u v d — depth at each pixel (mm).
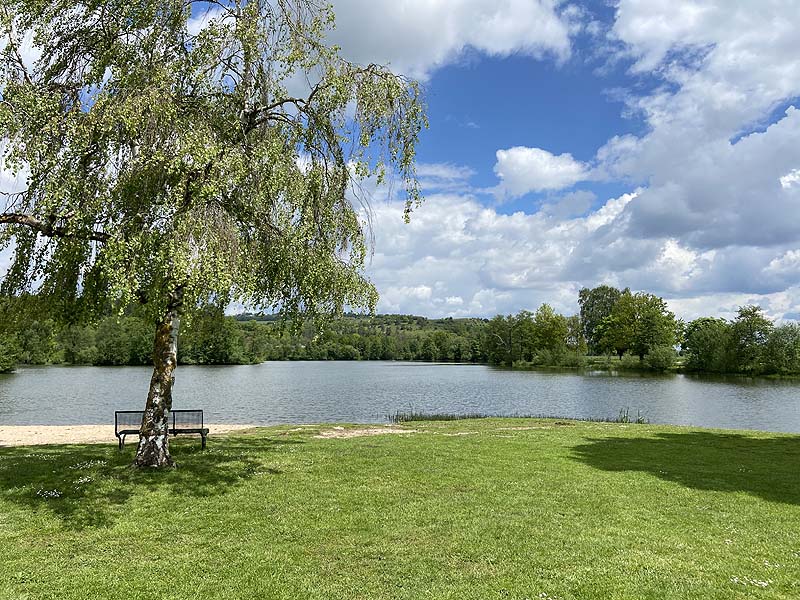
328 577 6766
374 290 12383
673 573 6898
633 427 21422
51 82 10109
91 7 9906
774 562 7277
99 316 11633
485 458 13492
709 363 78375
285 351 150375
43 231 10125
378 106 11266
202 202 9320
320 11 11477
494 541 7953
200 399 44875
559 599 6207
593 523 8789
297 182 11617
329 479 11227
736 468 13102
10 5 9609
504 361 115750
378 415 34062
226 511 9148
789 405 40469
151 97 9266
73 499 9602
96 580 6629
